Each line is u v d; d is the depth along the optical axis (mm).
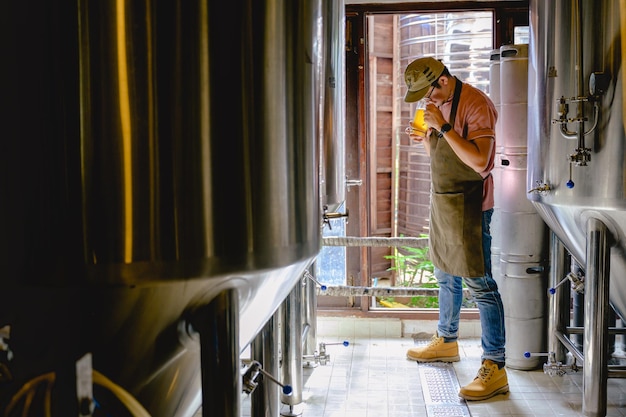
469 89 2764
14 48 856
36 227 880
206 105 925
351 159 3678
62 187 876
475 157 2670
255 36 979
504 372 2904
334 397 2900
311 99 1143
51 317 927
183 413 1300
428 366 3279
